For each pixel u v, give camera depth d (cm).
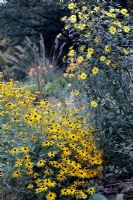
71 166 422
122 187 478
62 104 550
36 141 440
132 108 466
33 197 422
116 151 471
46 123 464
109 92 464
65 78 1071
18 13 1736
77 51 496
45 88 1034
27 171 413
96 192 449
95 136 482
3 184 405
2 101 549
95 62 461
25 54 1565
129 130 470
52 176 431
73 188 420
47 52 1728
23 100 554
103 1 489
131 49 466
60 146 433
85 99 478
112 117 463
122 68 462
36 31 1712
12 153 414
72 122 516
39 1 1723
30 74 1236
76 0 506
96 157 450
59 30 1692
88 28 466
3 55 1616
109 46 455
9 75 1473
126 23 475
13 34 1794
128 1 1064
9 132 456
